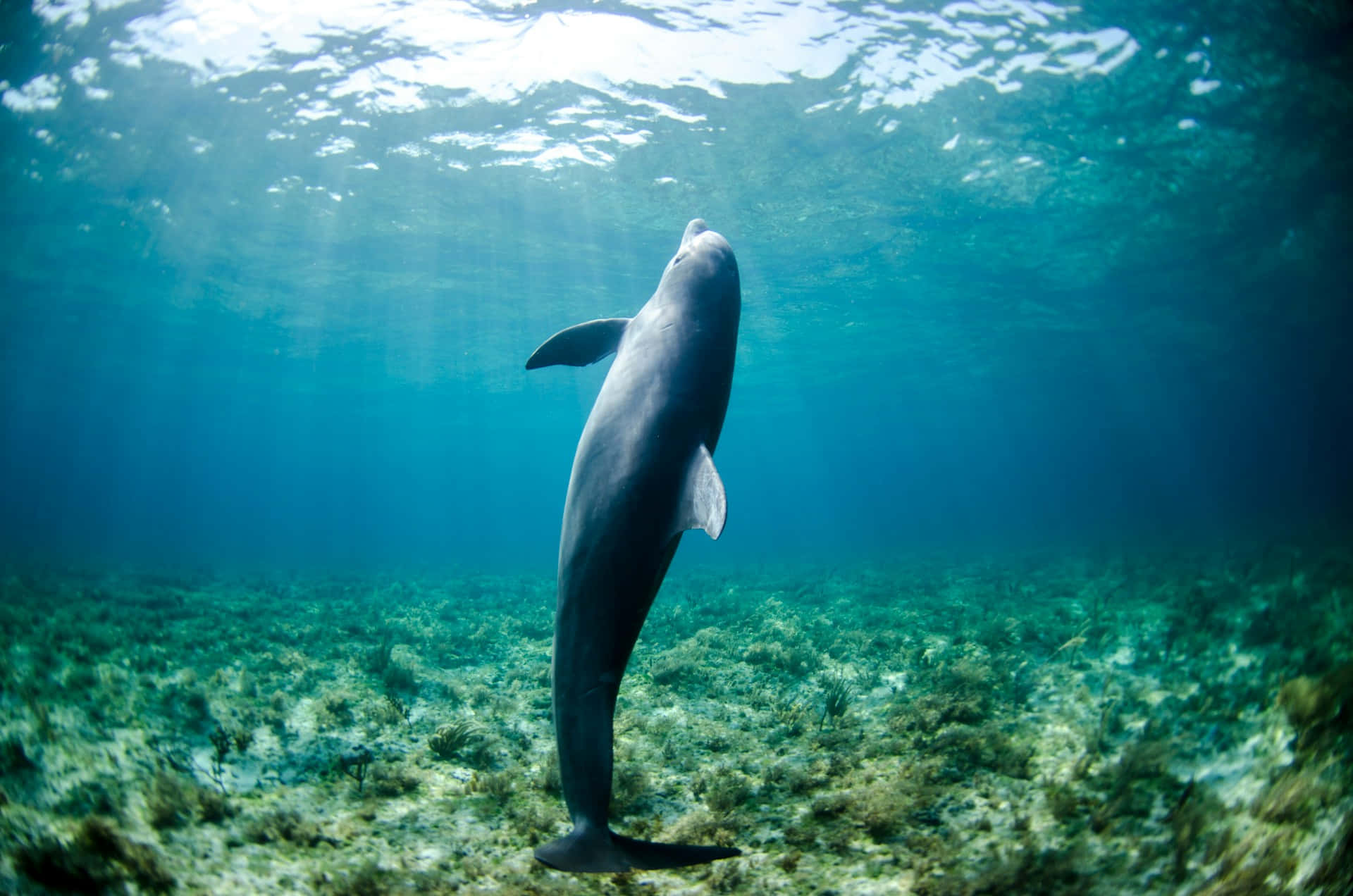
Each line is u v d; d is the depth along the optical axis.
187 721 7.38
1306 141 16.45
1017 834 4.85
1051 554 24.64
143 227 21.69
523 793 6.04
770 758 6.74
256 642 11.80
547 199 19.25
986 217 20.12
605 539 2.40
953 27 12.52
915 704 7.42
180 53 13.44
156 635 11.98
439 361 39.28
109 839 4.58
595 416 2.62
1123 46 12.96
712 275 2.80
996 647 9.90
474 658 11.31
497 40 12.99
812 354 37.78
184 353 39.34
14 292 28.92
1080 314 30.81
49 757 6.14
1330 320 34.84
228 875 4.57
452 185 18.47
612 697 2.42
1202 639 8.76
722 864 4.75
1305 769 4.70
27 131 16.39
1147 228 21.25
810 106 14.78
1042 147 16.38
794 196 18.80
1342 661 6.35
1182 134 15.91
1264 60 13.34
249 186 18.75
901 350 37.25
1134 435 98.19
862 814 5.19
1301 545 19.30
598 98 14.70
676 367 2.55
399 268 24.73
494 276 25.45
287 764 6.51
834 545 48.53
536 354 3.10
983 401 58.31
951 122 15.33
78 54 13.54
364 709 8.16
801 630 12.55
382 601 18.36
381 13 12.34
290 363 40.53
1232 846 4.21
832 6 12.01
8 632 11.51
